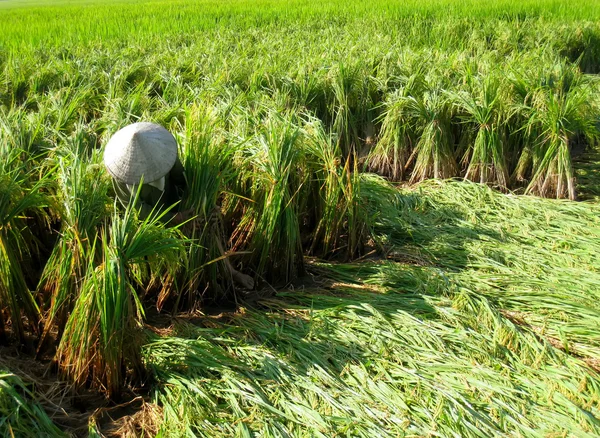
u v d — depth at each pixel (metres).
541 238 5.07
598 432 2.93
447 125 6.67
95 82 7.96
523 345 3.56
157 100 6.86
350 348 3.57
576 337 3.70
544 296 4.13
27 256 4.11
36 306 3.61
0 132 4.64
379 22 14.95
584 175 6.59
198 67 8.73
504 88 6.45
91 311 3.17
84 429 3.08
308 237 5.05
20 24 18.86
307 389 3.24
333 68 7.55
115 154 3.61
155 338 3.69
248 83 7.80
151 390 3.31
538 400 3.16
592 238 4.99
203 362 3.42
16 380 3.03
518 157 6.55
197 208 4.06
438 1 19.92
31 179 4.66
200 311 4.16
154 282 4.23
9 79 8.48
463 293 4.08
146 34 14.67
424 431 2.96
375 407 3.12
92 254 3.28
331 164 4.71
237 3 24.41
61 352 3.34
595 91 8.81
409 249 4.94
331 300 4.15
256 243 4.44
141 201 3.79
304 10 19.27
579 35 12.98
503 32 13.12
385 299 4.13
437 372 3.37
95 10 24.69
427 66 7.98
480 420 3.02
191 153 4.15
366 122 7.46
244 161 4.47
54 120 6.07
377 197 5.61
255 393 3.16
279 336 3.70
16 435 2.86
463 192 6.06
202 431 2.98
